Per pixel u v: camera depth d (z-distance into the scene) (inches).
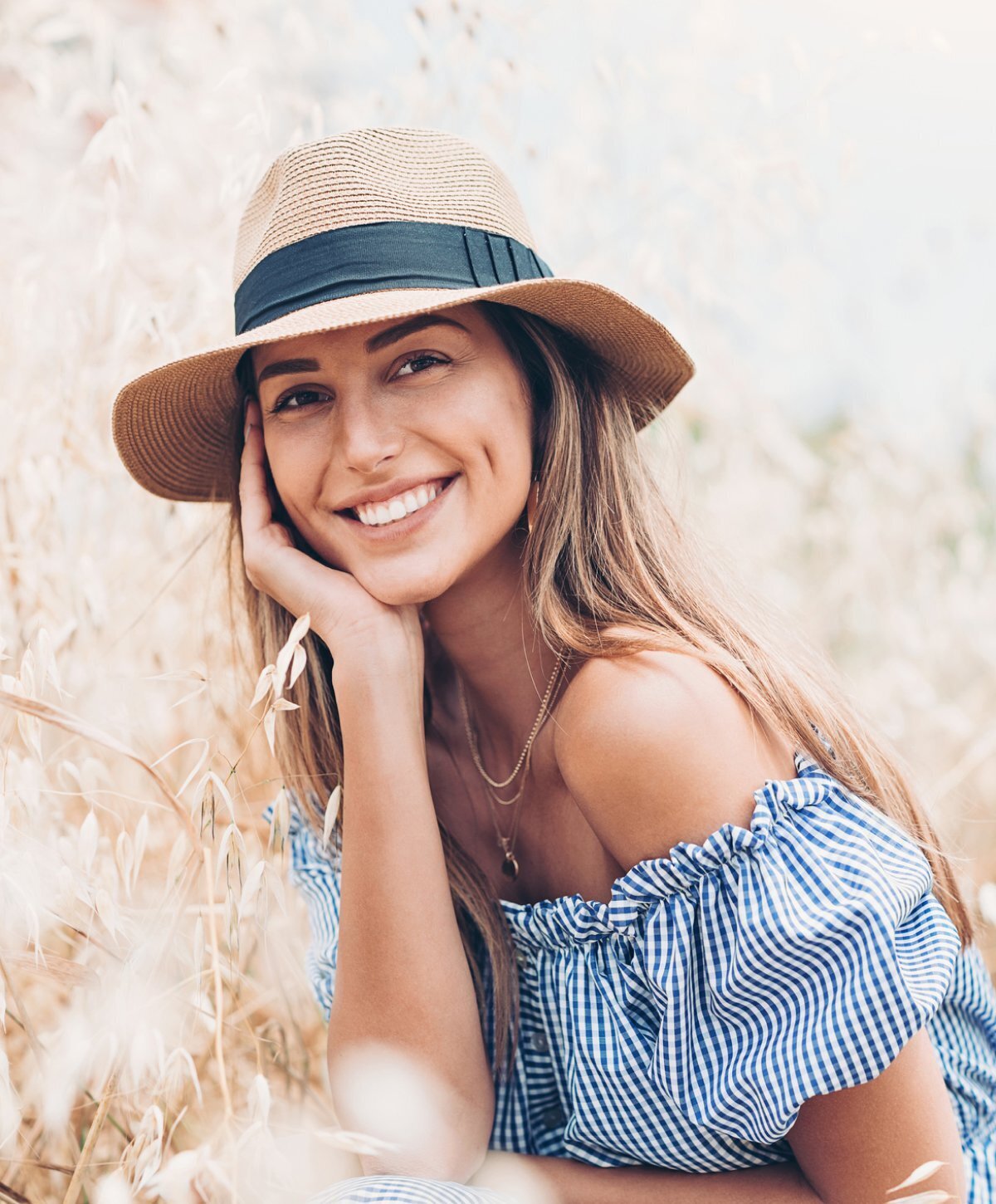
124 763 75.2
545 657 65.3
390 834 61.2
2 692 48.3
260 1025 73.0
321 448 61.2
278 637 71.9
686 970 55.6
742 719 57.6
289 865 75.5
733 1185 57.5
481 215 62.4
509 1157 61.7
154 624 83.5
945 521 125.6
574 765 59.1
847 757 62.4
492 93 92.1
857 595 122.6
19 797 58.6
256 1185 55.1
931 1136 52.7
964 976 65.2
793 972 53.1
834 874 54.1
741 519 123.9
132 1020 53.6
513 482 62.3
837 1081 51.0
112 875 59.8
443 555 61.0
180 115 89.9
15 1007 64.4
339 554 63.6
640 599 63.3
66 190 79.2
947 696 119.7
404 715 62.6
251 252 64.2
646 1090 57.0
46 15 85.7
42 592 75.5
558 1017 62.1
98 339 81.4
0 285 82.2
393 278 59.5
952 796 101.7
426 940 60.7
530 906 62.6
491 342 61.9
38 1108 61.1
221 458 76.3
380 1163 59.4
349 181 60.4
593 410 66.4
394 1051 60.1
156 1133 52.9
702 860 54.9
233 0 92.7
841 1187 54.3
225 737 81.0
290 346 59.4
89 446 81.4
